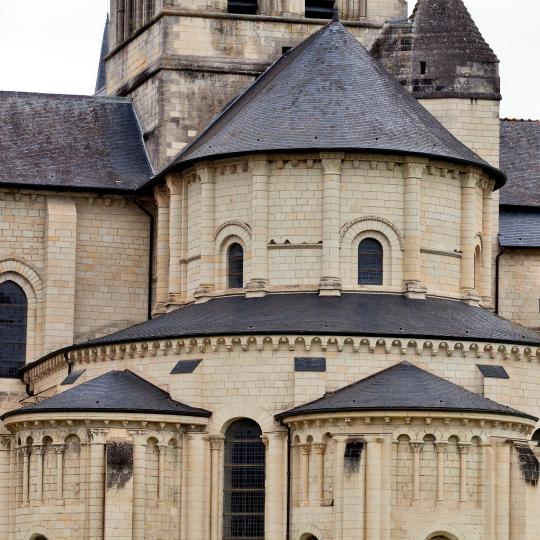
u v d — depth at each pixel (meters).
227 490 172.12
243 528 171.50
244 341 171.25
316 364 169.62
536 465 166.50
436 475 164.12
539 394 175.12
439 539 164.38
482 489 164.88
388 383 167.25
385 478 163.38
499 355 173.25
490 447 165.25
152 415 169.88
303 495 167.62
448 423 164.12
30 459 172.88
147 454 170.12
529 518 165.62
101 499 168.75
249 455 172.00
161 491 170.12
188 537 170.88
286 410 170.00
